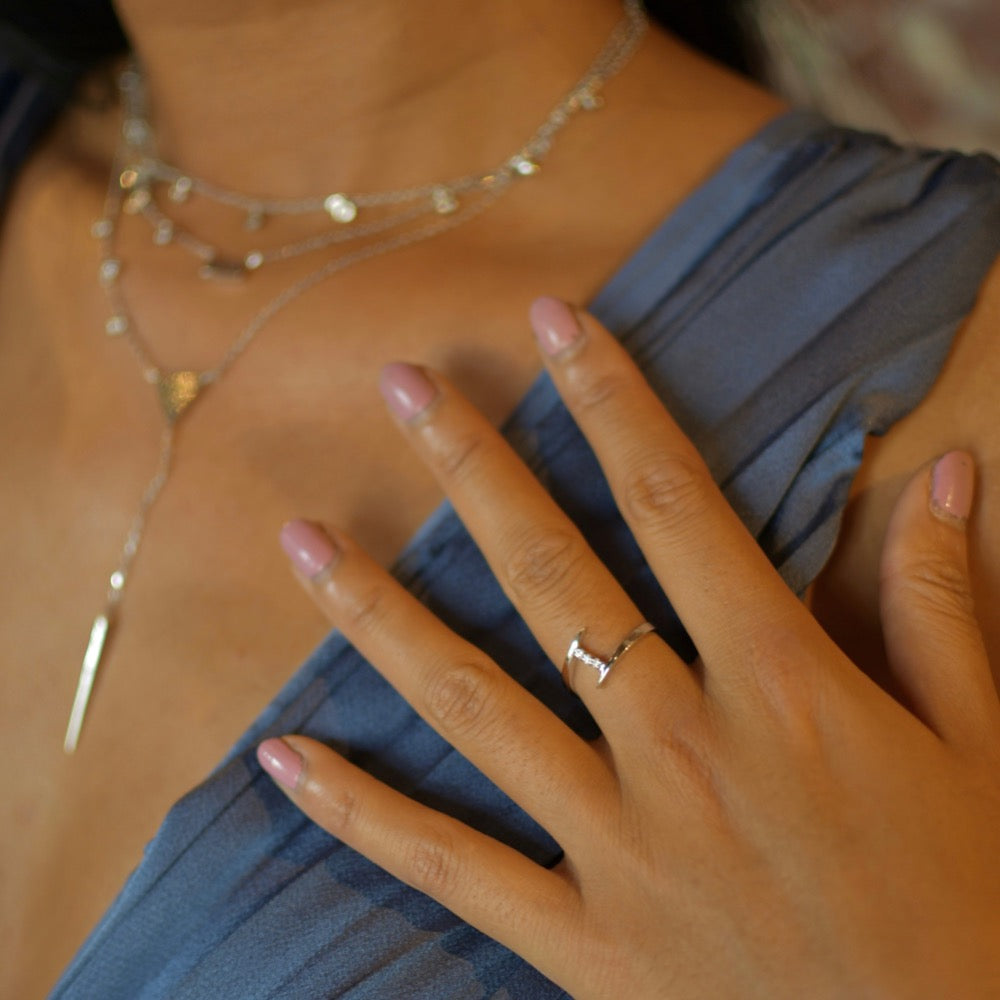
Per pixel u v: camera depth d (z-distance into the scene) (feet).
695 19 1.58
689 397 1.26
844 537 1.25
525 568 1.20
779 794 1.12
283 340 1.37
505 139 1.39
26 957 1.31
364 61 1.37
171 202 1.47
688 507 1.18
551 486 1.27
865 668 1.25
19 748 1.35
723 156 1.36
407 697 1.21
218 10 1.36
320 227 1.42
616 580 1.22
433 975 1.19
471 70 1.38
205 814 1.24
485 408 1.31
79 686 1.34
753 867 1.12
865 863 1.11
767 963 1.10
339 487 1.32
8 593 1.38
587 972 1.14
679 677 1.17
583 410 1.22
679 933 1.12
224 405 1.37
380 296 1.36
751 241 1.29
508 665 1.25
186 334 1.40
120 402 1.39
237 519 1.33
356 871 1.22
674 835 1.13
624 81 1.41
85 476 1.38
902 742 1.13
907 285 1.25
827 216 1.28
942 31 1.92
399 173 1.41
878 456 1.24
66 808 1.32
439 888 1.17
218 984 1.21
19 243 1.51
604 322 1.29
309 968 1.20
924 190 1.29
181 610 1.33
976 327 1.25
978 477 1.22
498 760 1.18
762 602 1.16
